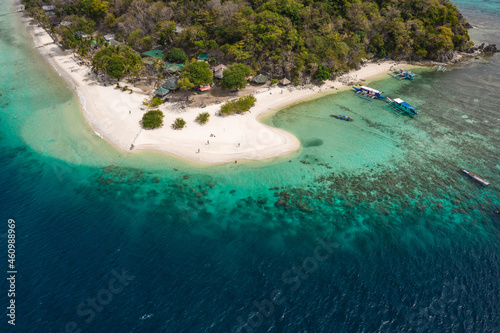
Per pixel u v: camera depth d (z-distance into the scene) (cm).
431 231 4722
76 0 12569
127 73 8788
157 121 6794
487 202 5225
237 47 8806
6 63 9931
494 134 6806
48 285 3897
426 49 10500
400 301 3791
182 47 9881
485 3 18138
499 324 3553
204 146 6450
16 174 5738
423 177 5734
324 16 9712
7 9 15950
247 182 5666
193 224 4822
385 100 8294
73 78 8919
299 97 8394
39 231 4622
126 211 5028
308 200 5288
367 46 10144
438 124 7225
